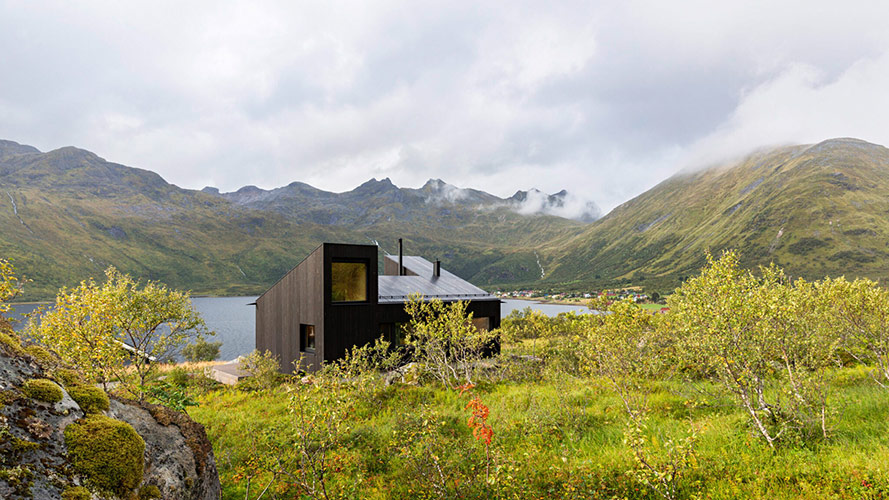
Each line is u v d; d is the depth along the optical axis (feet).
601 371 40.86
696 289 32.01
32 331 34.45
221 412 47.09
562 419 36.70
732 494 22.76
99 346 36.68
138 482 13.78
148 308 41.37
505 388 54.39
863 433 27.32
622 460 27.45
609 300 40.14
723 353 29.68
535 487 26.30
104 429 13.75
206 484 17.78
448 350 65.10
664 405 38.19
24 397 12.96
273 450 32.14
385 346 71.72
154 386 40.45
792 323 30.50
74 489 11.72
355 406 45.14
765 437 28.04
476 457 29.48
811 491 21.76
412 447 31.04
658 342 40.16
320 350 77.82
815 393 30.14
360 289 83.05
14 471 10.80
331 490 26.81
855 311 42.98
